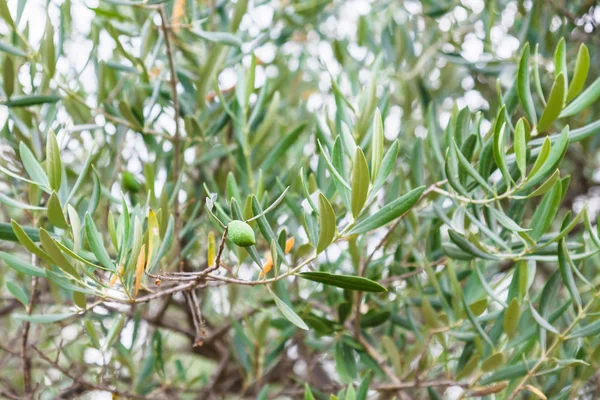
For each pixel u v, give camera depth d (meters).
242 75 1.14
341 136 1.02
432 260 1.13
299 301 1.21
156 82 1.15
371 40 1.49
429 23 1.50
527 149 0.91
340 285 0.85
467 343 1.05
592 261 1.20
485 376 1.06
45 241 0.83
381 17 1.58
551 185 0.86
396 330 1.32
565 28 1.37
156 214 0.94
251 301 1.32
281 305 0.86
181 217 1.20
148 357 1.24
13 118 1.10
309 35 1.65
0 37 1.14
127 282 0.86
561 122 1.28
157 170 1.21
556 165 0.86
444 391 1.18
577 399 1.15
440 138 1.22
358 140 1.03
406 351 1.29
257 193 0.98
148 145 1.18
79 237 0.90
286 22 1.49
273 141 1.39
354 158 0.82
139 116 1.15
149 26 1.15
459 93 1.61
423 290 1.14
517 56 1.28
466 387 1.04
